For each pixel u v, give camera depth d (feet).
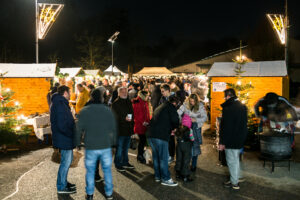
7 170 20.52
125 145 20.56
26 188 17.19
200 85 33.37
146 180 18.58
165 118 17.62
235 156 16.93
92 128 14.62
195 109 19.26
